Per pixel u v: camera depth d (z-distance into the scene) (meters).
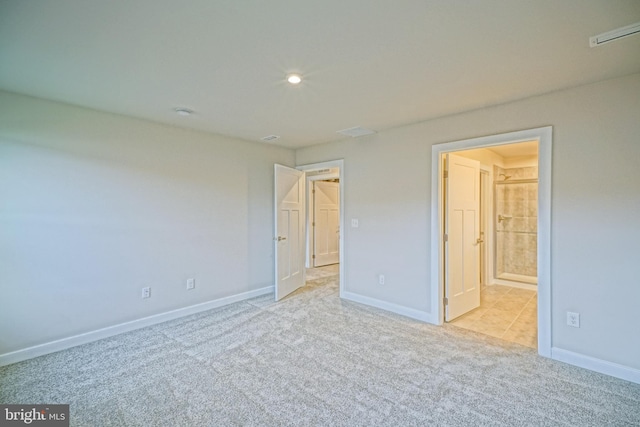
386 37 1.69
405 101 2.70
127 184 3.12
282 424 1.80
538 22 1.55
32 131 2.57
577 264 2.42
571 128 2.43
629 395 2.05
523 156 5.34
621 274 2.25
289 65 2.02
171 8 1.42
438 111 2.97
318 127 3.53
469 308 3.74
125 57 1.90
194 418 1.85
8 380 2.24
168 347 2.77
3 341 2.46
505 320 3.45
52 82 2.27
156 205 3.34
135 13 1.46
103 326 2.97
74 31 1.61
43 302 2.64
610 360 2.30
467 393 2.09
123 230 3.10
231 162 4.04
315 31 1.63
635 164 2.19
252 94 2.52
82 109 2.83
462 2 1.39
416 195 3.43
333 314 3.61
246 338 2.96
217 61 1.96
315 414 1.88
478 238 3.92
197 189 3.69
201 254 3.73
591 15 1.49
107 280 3.00
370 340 2.91
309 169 4.68
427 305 3.38
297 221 4.77
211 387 2.16
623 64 2.02
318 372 2.35
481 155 4.74
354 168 4.05
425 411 1.91
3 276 2.46
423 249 3.39
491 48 1.81
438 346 2.79
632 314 2.21
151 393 2.09
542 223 2.57
